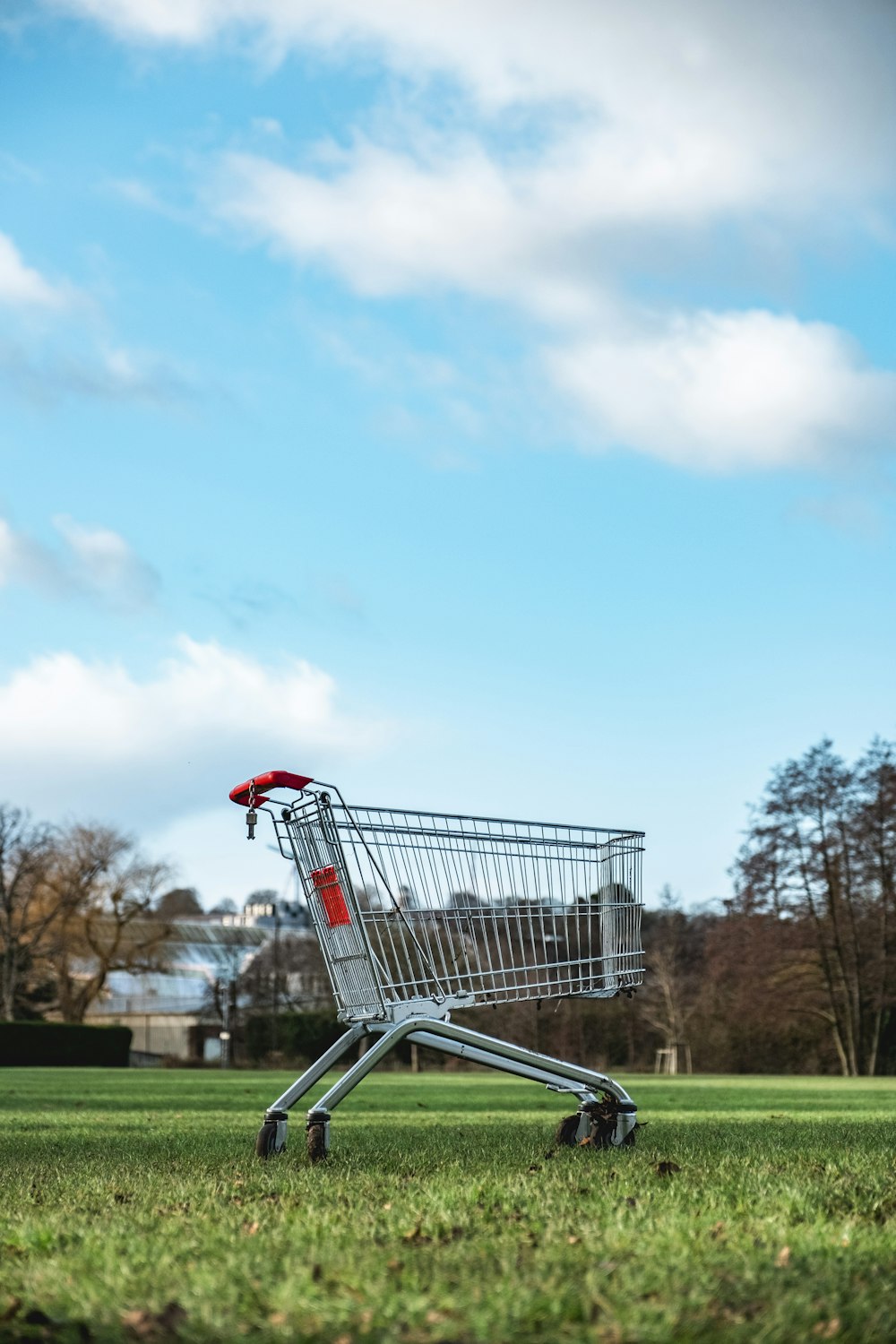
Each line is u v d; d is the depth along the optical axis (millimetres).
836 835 44188
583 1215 3752
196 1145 6859
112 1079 24297
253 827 5684
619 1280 2830
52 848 56469
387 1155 5781
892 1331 2535
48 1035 44500
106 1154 6406
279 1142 5680
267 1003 57031
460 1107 12695
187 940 74750
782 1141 6598
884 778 43781
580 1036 47969
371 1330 2465
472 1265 3000
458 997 5762
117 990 72812
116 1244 3346
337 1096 5617
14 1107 12914
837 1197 4094
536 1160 5473
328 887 5668
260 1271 2934
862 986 46719
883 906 44656
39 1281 2945
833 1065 47094
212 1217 3855
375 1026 5637
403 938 5695
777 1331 2461
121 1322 2570
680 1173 4781
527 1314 2553
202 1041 64625
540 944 6016
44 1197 4535
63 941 57000
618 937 6176
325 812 5633
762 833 44469
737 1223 3564
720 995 47906
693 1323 2482
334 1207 4027
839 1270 2945
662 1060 49438
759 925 44625
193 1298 2719
